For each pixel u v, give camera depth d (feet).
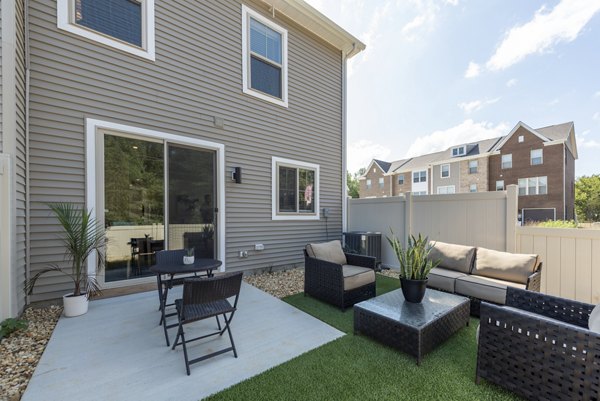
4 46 8.33
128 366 6.72
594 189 73.51
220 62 15.25
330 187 21.36
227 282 6.88
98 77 11.55
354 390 5.89
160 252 9.91
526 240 12.66
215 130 15.02
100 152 11.53
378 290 13.42
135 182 12.46
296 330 8.82
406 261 9.16
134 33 12.59
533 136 54.60
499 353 5.84
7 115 8.38
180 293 12.02
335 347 7.72
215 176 15.11
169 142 13.46
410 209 17.21
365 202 20.30
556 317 7.04
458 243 14.96
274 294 12.72
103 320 9.28
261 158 17.10
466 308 9.02
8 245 8.35
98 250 10.98
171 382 6.13
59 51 10.76
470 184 62.95
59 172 10.66
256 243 16.74
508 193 13.16
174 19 13.62
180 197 13.80
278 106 18.01
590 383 4.78
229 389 5.90
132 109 12.36
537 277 10.04
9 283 8.36
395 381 6.22
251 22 16.79
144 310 10.17
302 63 19.49
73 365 6.72
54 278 10.49
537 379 5.35
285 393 5.77
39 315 9.59
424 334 7.05
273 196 17.65
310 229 19.81
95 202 11.33
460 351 7.57
